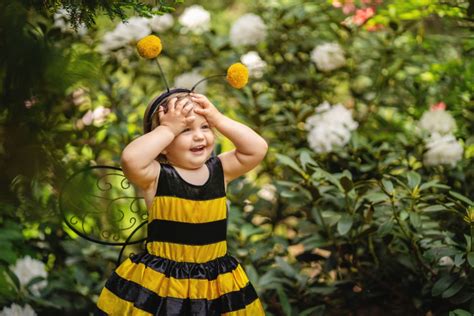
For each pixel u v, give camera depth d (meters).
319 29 4.73
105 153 3.92
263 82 4.43
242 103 4.22
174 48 4.73
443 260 3.13
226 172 2.47
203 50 4.75
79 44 3.94
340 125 3.70
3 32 2.30
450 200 3.05
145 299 2.28
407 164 3.74
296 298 3.40
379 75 4.41
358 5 4.69
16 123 2.40
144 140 2.27
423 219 3.17
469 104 3.81
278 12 4.83
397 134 3.90
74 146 3.61
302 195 3.45
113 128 3.85
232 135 2.41
